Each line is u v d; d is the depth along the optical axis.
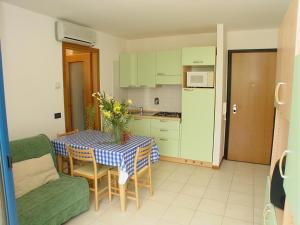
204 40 4.59
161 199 3.07
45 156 2.74
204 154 4.21
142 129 4.67
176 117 4.42
